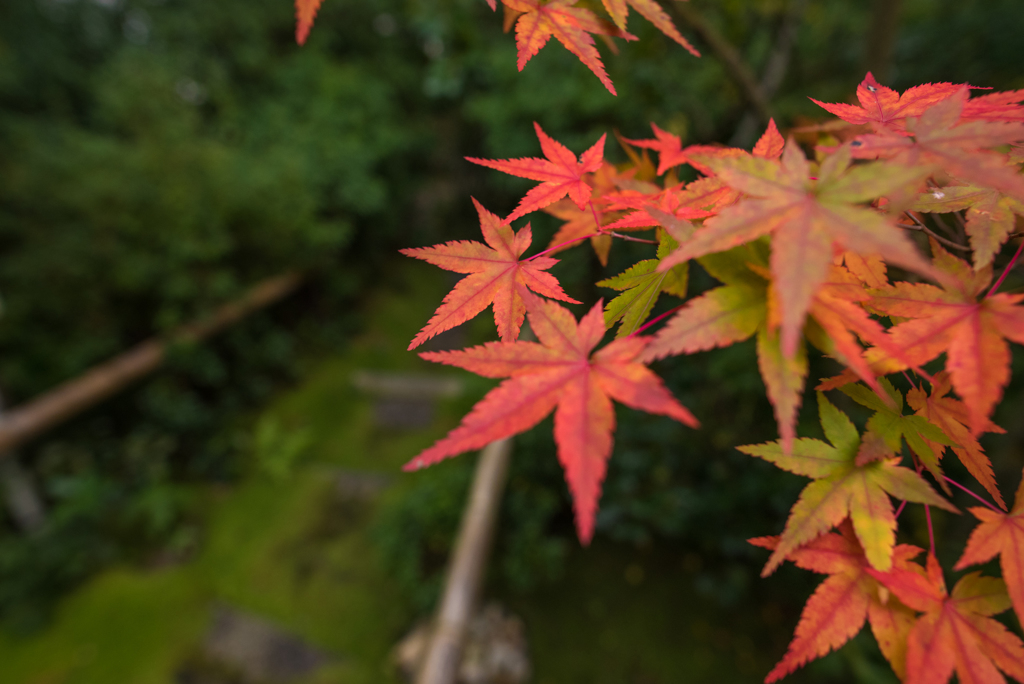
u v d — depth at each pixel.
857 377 0.47
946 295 0.42
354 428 5.85
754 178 0.37
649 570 3.64
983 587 0.46
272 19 8.97
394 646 3.34
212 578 3.87
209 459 5.07
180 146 6.02
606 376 0.38
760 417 3.06
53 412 4.43
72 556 3.88
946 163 0.36
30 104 6.79
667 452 3.44
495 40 3.63
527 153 3.79
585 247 2.73
